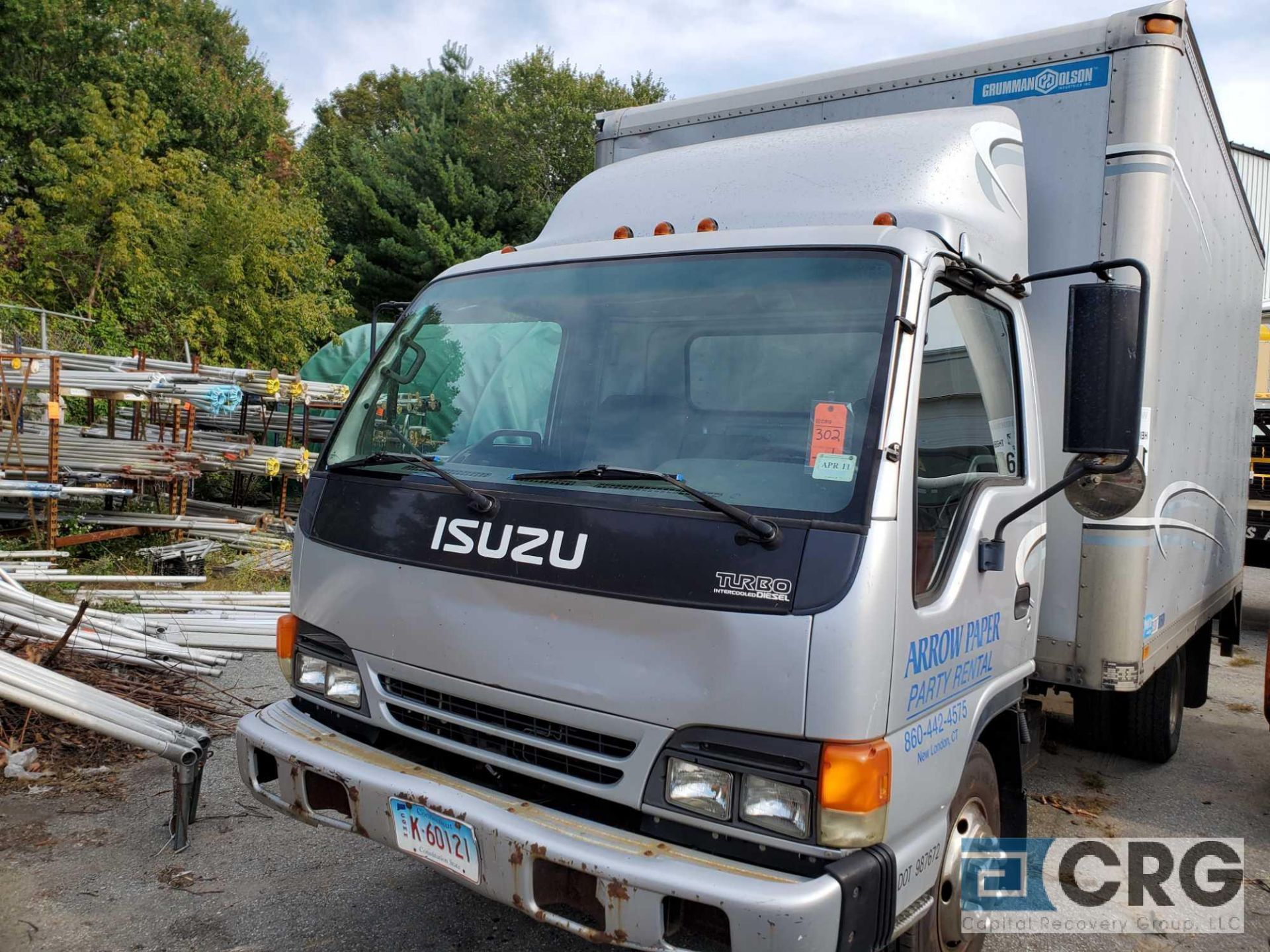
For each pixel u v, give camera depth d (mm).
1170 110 3850
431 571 3064
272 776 3420
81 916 3693
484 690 2926
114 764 5066
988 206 3588
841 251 2992
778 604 2510
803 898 2359
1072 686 4043
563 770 2832
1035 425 3787
